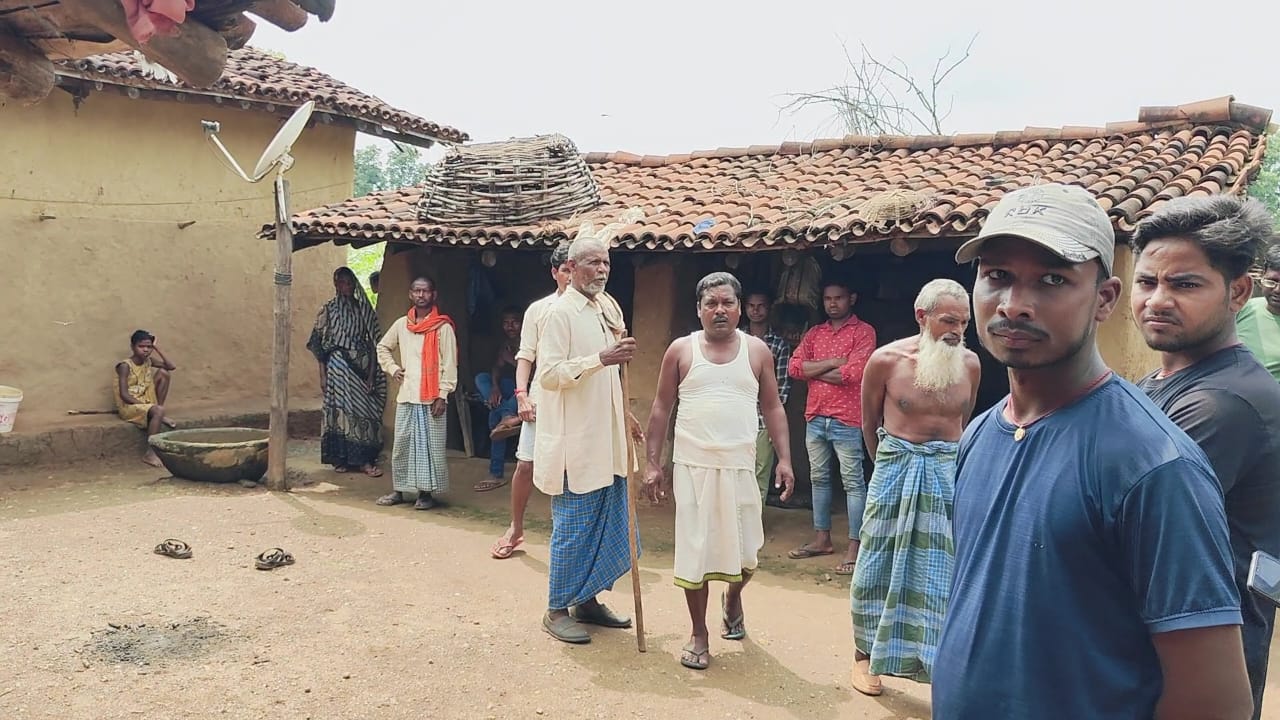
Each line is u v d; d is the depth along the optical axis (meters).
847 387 5.81
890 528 3.77
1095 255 1.48
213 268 9.96
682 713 3.73
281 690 3.79
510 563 5.73
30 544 5.72
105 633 4.30
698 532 4.05
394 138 11.19
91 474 7.94
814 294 6.88
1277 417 2.13
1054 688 1.49
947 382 3.67
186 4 2.08
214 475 7.61
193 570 5.34
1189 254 2.22
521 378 5.72
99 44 2.44
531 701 3.79
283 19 2.33
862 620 3.86
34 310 8.47
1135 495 1.40
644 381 7.30
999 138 7.70
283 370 7.56
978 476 1.69
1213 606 1.34
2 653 4.02
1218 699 1.34
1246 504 2.15
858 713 3.79
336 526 6.46
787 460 4.26
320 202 10.97
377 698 3.76
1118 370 5.40
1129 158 6.50
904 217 5.54
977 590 1.62
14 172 8.29
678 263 6.85
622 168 9.50
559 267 5.59
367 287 18.02
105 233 8.98
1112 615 1.46
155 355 9.29
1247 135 6.74
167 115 9.43
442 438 7.10
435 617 4.72
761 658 4.32
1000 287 1.57
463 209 7.57
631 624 4.71
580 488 4.37
